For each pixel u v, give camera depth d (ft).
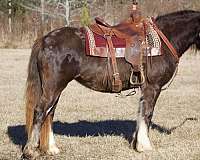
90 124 33.14
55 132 30.42
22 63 75.82
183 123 33.30
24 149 24.16
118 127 32.19
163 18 26.25
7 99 43.09
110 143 27.50
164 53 25.23
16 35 113.29
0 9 132.26
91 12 136.26
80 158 24.57
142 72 24.62
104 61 24.20
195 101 42.91
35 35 114.52
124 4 135.64
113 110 38.37
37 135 23.52
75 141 27.89
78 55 23.77
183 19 26.21
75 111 37.91
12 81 55.42
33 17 130.00
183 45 26.40
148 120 25.36
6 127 31.48
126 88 25.39
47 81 23.41
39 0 140.87
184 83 54.60
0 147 26.55
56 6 139.64
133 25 25.36
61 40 23.71
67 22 128.26
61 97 44.32
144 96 25.25
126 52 24.44
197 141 27.94
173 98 44.27
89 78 24.35
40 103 23.47
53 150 24.98
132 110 38.47
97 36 24.38
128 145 27.02
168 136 29.27
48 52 23.40
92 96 45.11
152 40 24.93
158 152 25.23
